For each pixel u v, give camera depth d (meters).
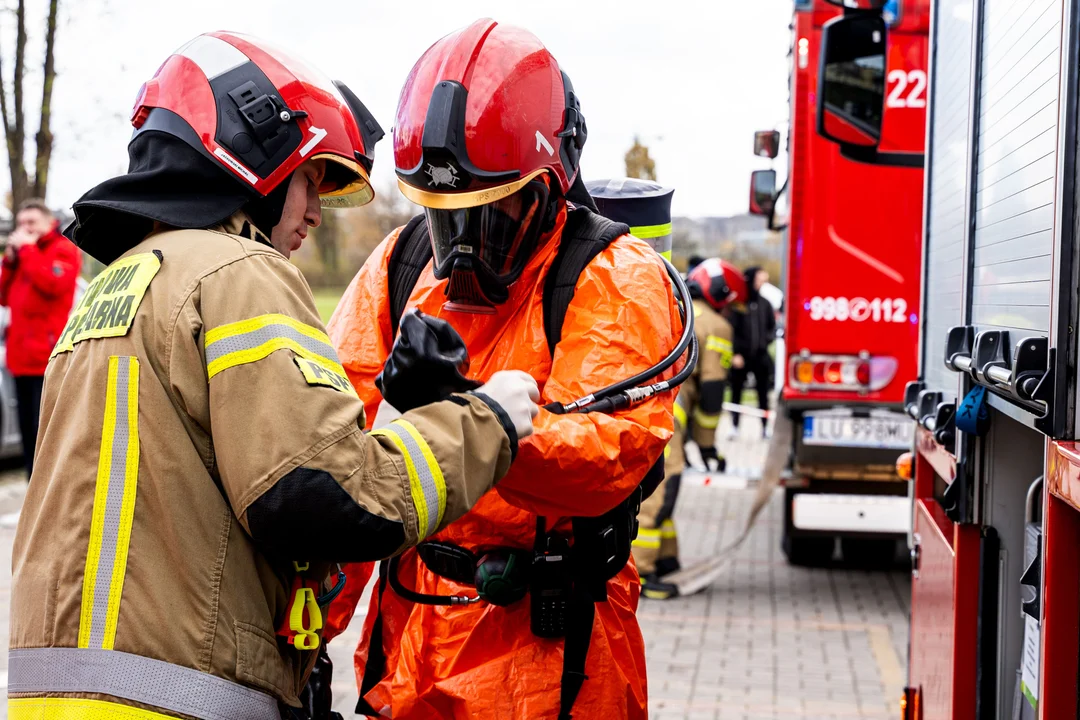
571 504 2.03
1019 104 2.11
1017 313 2.06
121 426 1.71
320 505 1.61
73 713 1.64
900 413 6.44
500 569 2.19
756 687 4.93
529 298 2.24
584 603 2.20
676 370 2.28
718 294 6.59
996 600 2.47
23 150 10.20
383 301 2.46
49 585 1.70
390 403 1.86
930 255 3.30
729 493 10.46
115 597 1.67
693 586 6.59
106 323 1.76
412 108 2.16
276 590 1.79
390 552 1.69
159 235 1.86
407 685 2.31
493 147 2.11
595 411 2.04
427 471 1.71
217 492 1.71
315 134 1.93
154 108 1.89
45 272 7.49
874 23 4.26
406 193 2.18
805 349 6.49
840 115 4.30
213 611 1.69
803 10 6.41
